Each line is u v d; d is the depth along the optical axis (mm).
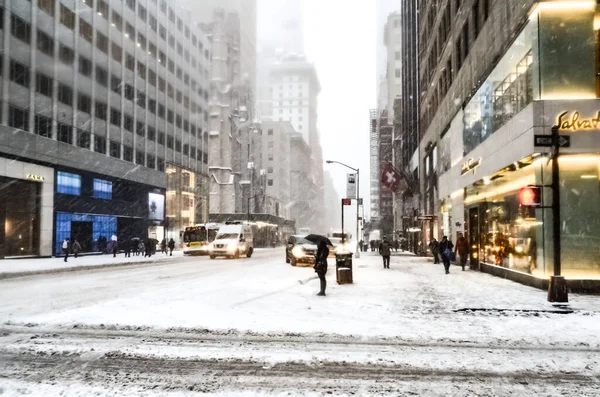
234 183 91750
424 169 43031
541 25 15094
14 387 5531
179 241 61812
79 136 39781
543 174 14750
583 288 14164
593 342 7824
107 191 44406
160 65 57562
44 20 35438
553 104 14805
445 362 6664
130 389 5480
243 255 39188
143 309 10773
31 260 31688
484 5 21469
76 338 8047
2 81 31125
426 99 41562
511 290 14656
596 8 14969
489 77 20406
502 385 5668
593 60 14867
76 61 39531
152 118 54844
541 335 8312
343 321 9484
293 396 5273
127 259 34438
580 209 14500
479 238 22812
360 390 5477
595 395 5336
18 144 32219
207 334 8375
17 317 9836
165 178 57906
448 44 30547
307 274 20625
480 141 21891
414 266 26891
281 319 9625
